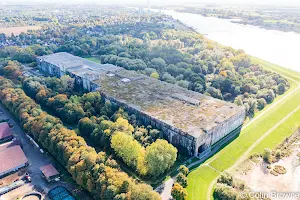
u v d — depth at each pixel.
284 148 169.62
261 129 190.62
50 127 168.62
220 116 178.00
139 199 113.25
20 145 176.88
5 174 150.25
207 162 156.25
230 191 126.88
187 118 174.88
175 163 155.38
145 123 183.12
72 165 138.88
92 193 129.88
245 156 161.88
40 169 149.38
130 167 150.38
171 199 128.50
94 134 171.38
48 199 132.62
